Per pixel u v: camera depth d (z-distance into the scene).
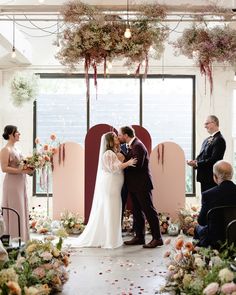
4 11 5.79
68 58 4.94
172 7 5.20
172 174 7.87
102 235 6.50
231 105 9.09
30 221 7.95
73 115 9.30
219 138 6.54
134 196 6.58
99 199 6.55
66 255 4.49
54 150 7.80
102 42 4.79
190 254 3.83
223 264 3.28
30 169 5.98
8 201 5.90
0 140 9.10
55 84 9.30
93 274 5.01
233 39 4.85
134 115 9.28
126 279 4.81
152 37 4.86
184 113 9.28
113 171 6.38
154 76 9.23
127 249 6.31
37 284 3.58
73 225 7.59
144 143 7.85
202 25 5.32
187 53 4.98
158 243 6.41
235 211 4.06
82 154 8.00
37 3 6.10
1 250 3.60
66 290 4.43
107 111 9.30
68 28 4.90
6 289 2.95
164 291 4.00
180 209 7.80
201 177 6.60
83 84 9.28
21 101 8.47
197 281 3.24
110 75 9.23
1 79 9.17
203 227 4.34
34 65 9.18
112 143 6.58
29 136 9.16
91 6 4.85
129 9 5.01
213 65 8.98
